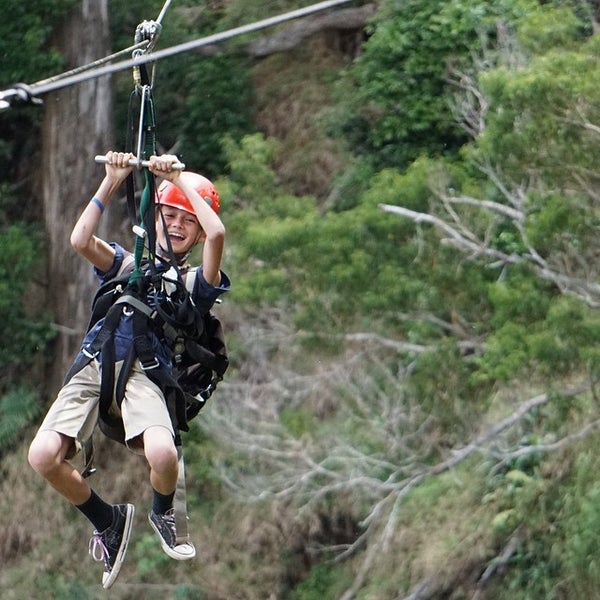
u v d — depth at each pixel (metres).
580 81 39.34
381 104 66.56
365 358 54.88
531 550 54.56
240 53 72.44
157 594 61.81
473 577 55.84
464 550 55.47
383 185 47.81
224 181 53.19
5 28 65.75
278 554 61.03
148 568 61.91
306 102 71.88
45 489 64.75
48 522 64.19
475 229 47.53
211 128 70.94
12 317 66.25
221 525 61.50
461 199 46.28
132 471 64.38
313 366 57.03
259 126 72.19
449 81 62.03
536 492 53.44
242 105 71.38
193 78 71.00
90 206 20.56
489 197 48.34
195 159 70.94
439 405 48.66
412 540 57.47
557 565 53.62
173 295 20.56
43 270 68.00
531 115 40.22
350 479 53.91
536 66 40.66
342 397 55.31
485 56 58.31
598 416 48.50
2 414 66.31
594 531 48.47
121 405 20.08
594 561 49.00
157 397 20.17
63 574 63.03
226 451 58.94
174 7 72.19
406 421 53.72
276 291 46.09
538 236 42.16
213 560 61.44
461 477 57.47
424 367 46.88
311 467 56.75
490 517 55.53
